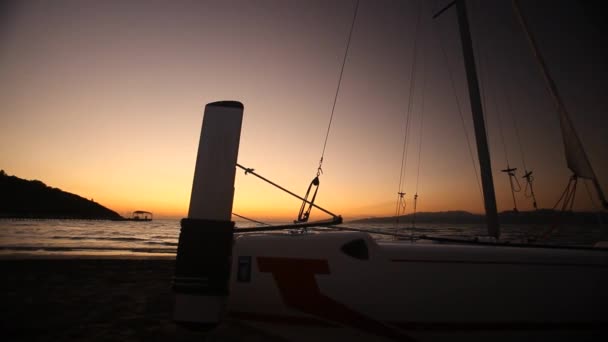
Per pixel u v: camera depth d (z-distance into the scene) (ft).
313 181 11.32
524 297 8.09
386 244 8.61
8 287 19.61
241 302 7.86
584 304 8.29
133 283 21.52
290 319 7.72
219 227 6.44
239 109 7.18
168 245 98.32
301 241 8.10
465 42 16.46
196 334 12.03
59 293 18.30
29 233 141.18
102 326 12.85
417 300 7.74
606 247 9.72
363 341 7.63
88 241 106.32
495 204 14.35
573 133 14.35
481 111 15.49
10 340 11.20
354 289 7.64
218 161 6.76
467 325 7.80
